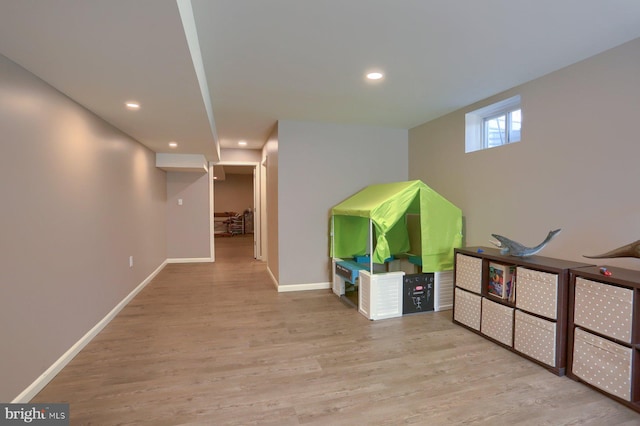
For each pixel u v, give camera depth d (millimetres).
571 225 2785
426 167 4629
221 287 4793
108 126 3459
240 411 1965
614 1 1879
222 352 2736
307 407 2002
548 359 2412
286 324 3359
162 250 6109
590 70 2625
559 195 2877
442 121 4301
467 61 2686
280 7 1897
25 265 2066
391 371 2426
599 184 2580
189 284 4965
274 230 4938
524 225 3203
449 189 4195
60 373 2402
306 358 2631
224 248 8852
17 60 1953
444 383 2264
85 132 2918
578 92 2713
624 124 2418
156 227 5609
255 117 4340
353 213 3820
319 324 3357
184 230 6652
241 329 3229
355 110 4027
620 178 2449
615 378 2037
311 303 4043
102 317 3244
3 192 1880
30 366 2094
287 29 2154
